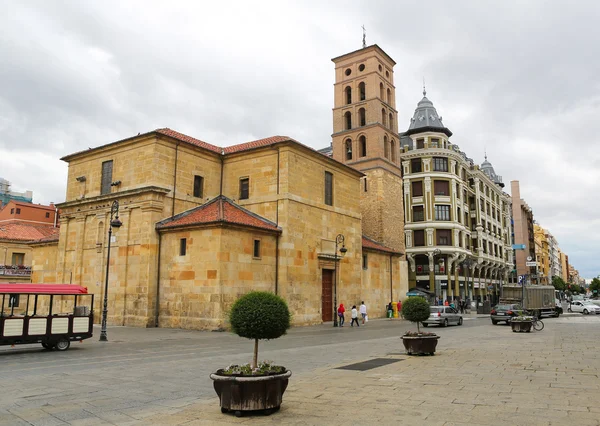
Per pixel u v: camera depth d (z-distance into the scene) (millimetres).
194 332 27766
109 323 32406
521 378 12094
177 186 34062
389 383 11477
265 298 9711
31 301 38438
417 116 74312
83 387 11328
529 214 128750
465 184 77562
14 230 57031
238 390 8438
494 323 37938
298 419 8172
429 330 31359
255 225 31500
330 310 38188
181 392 10711
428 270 69000
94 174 36469
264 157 35750
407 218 70562
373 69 55062
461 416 8219
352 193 42375
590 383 11375
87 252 35312
